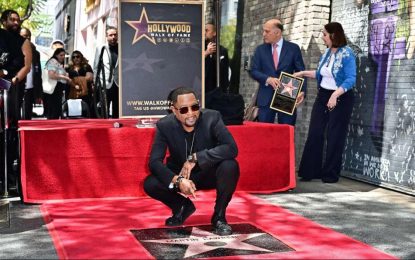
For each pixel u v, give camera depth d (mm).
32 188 6020
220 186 4789
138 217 5410
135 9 6609
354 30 7852
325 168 7590
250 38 10266
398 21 7000
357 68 7785
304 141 8383
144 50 6645
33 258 4250
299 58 7734
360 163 7691
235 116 6711
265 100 7641
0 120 6434
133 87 6629
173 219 5078
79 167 6121
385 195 6762
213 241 4598
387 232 5102
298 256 4258
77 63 12203
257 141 6633
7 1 21047
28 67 7004
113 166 6207
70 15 26844
